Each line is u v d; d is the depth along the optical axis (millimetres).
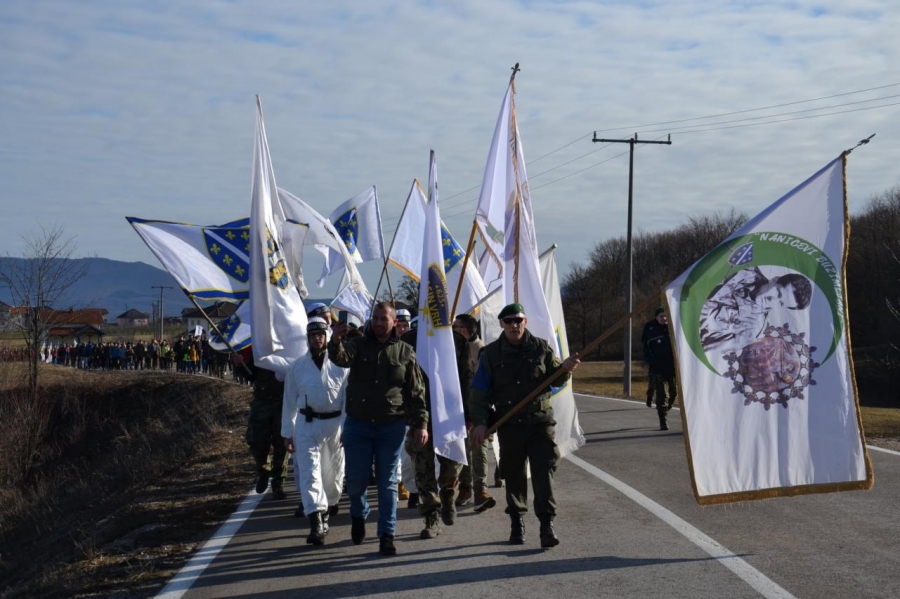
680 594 5523
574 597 5547
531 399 6793
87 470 25844
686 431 6312
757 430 6379
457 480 7934
